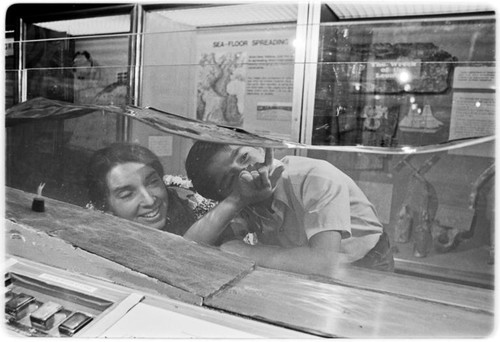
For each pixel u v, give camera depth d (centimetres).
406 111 92
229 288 100
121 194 116
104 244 114
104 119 116
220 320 93
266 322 91
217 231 107
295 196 101
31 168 125
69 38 121
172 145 110
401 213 93
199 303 98
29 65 124
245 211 105
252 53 117
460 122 88
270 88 104
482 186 87
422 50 99
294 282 100
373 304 93
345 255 98
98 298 101
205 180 108
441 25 96
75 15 145
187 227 110
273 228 103
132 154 114
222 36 119
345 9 129
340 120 98
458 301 90
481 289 88
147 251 110
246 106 106
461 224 89
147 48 116
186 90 110
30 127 124
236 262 105
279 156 102
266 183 103
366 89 95
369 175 95
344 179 97
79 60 121
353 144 96
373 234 95
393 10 127
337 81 98
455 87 88
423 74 90
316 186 99
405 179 92
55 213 122
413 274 93
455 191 89
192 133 109
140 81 113
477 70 86
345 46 107
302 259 101
